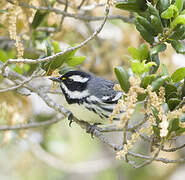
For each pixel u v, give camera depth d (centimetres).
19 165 1549
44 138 1491
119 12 1434
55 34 1316
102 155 1816
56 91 1067
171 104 784
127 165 1658
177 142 1450
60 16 1297
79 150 1756
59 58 866
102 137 905
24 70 1121
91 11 1547
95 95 996
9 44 1308
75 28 1489
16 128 1141
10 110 1151
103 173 1727
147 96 761
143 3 874
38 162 1639
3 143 1154
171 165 1627
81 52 1541
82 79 1008
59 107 984
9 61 827
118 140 1650
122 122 673
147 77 729
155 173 1645
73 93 1002
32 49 1225
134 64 752
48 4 1076
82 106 994
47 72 868
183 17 784
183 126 745
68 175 1762
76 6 1148
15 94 1210
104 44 1527
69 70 1066
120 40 1484
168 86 802
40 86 1070
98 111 995
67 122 1606
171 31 810
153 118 753
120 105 720
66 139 1667
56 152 1533
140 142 1533
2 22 1029
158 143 863
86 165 1639
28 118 1335
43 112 1434
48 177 1723
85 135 1761
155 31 841
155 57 870
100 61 1534
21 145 1514
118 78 741
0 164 1714
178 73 814
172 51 1295
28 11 1039
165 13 793
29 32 1159
